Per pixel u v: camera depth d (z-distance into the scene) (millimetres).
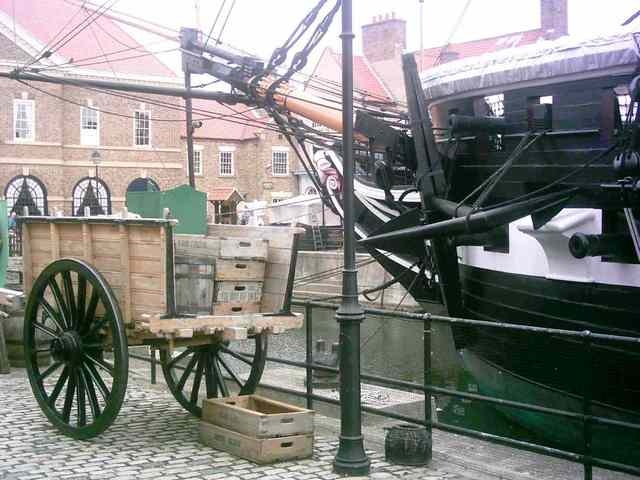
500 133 9039
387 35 51219
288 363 8055
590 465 5676
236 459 6539
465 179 9844
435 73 9812
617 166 7414
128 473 6125
